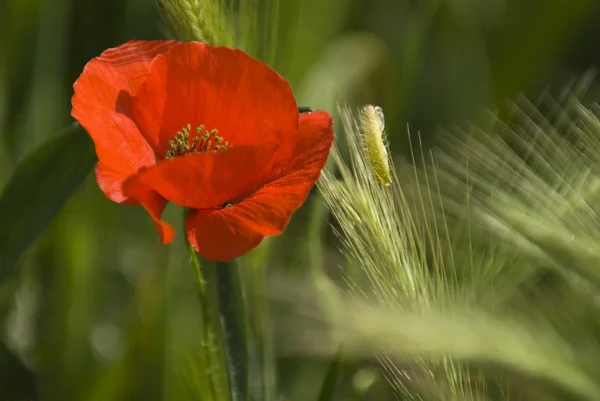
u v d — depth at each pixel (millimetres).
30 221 643
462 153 630
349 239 616
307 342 624
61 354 726
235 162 600
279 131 615
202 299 621
